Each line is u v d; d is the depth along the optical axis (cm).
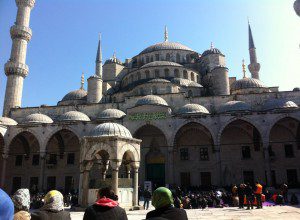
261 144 4225
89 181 2292
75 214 1894
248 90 5125
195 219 1556
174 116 4116
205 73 5953
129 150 2220
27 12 5491
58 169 4772
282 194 2748
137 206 2191
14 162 4919
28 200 475
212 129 3997
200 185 4209
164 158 4447
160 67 5506
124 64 6875
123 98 5309
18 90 5216
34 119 4544
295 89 4816
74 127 4350
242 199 2222
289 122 4291
